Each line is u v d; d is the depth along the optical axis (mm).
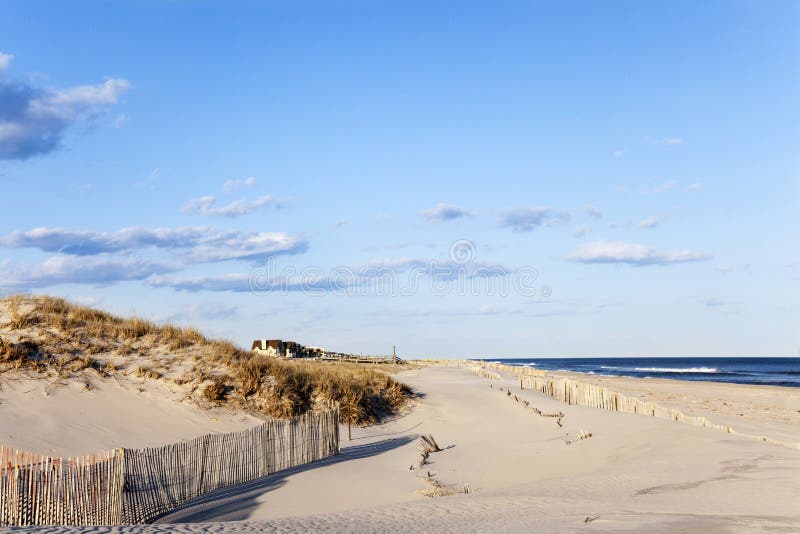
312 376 26922
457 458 19438
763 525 9078
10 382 18062
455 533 9125
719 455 15391
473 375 55250
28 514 9711
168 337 24500
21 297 24047
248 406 21859
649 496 12039
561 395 32406
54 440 15297
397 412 28031
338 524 9984
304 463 17953
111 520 10797
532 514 10688
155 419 18766
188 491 13086
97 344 22203
